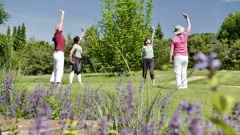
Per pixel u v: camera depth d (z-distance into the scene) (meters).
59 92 5.74
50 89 5.76
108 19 27.22
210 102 6.98
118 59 26.67
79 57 13.09
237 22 75.75
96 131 2.85
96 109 4.31
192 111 1.19
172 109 5.62
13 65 7.31
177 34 11.04
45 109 1.77
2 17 50.53
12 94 5.17
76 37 12.81
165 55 48.62
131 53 27.23
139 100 3.52
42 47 50.59
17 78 6.76
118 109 3.40
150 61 12.92
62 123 3.16
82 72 44.78
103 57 27.06
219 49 60.59
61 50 9.73
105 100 4.26
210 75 0.95
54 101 5.02
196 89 10.30
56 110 4.76
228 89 11.03
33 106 5.00
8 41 8.52
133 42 27.20
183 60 10.91
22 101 5.09
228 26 76.50
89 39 44.22
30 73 45.16
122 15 27.11
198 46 67.38
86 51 43.84
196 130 1.18
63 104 5.22
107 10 27.38
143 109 3.52
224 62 59.44
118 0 27.73
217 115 2.67
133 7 27.33
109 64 27.17
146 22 28.16
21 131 3.49
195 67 0.96
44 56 46.38
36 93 5.30
